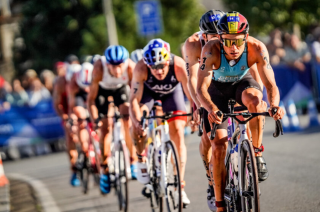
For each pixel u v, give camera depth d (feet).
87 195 55.77
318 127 82.53
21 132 103.09
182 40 178.60
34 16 184.65
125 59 47.47
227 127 34.04
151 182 41.81
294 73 103.86
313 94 104.01
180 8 176.14
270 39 107.14
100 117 49.14
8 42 266.16
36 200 53.47
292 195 41.29
